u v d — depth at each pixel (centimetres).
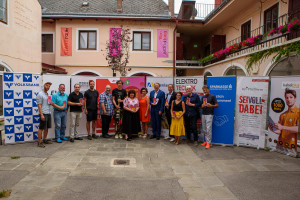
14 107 643
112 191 364
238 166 493
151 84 780
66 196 343
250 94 640
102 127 740
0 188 365
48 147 614
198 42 1889
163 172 452
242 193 366
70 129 680
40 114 609
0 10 898
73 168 460
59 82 703
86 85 754
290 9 847
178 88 758
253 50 989
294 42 701
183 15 1672
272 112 616
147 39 1529
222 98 663
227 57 1246
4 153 554
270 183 405
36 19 1159
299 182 410
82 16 1447
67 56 1494
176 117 658
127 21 1500
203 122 658
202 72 1600
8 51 941
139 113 747
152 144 671
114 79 778
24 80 654
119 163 497
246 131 650
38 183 386
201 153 589
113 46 1355
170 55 1534
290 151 571
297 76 561
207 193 364
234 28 1338
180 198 346
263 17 1034
